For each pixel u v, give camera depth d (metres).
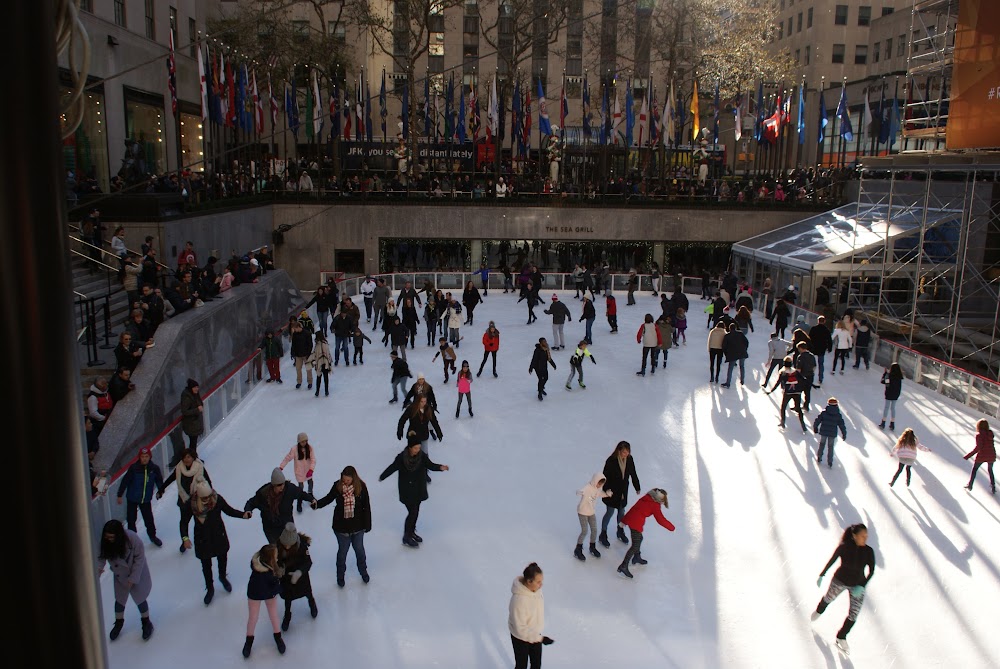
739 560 10.60
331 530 11.24
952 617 9.44
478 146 45.88
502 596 9.59
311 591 9.03
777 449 14.69
